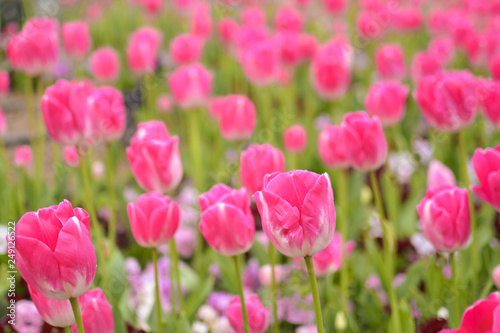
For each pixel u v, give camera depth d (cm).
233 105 146
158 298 121
